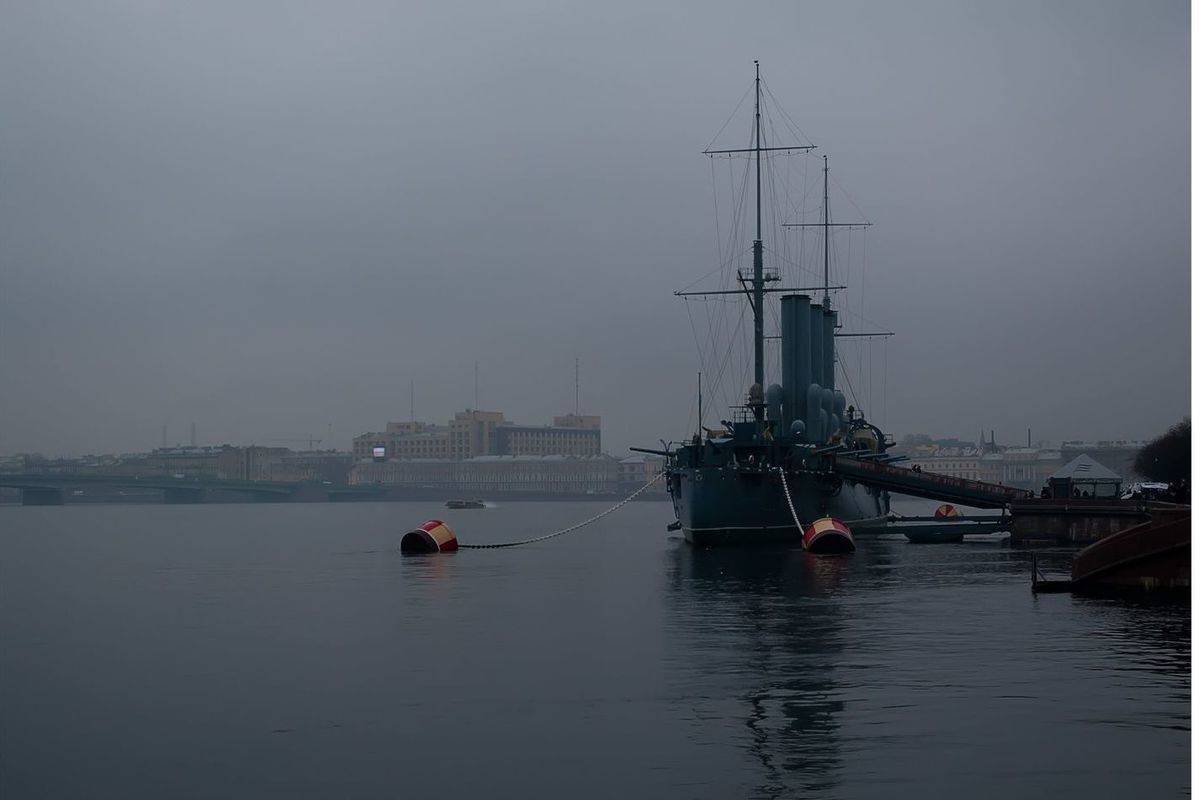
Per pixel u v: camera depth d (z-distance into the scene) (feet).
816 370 404.36
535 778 80.74
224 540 435.53
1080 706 96.94
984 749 84.79
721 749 86.33
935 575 209.46
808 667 115.34
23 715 101.45
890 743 86.74
